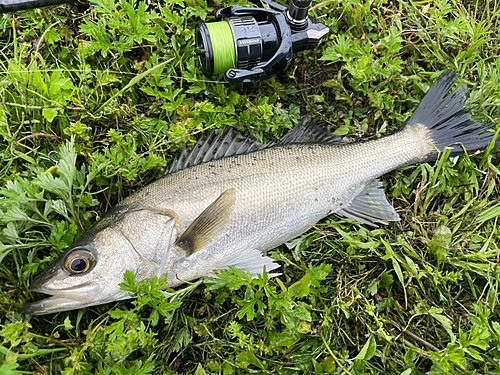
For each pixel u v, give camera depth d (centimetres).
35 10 44
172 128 43
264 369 40
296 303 41
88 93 43
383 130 49
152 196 39
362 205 45
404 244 45
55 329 40
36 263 39
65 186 38
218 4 46
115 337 35
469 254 45
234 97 45
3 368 32
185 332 41
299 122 45
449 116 47
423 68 52
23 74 39
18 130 40
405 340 44
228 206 39
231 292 42
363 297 44
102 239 36
